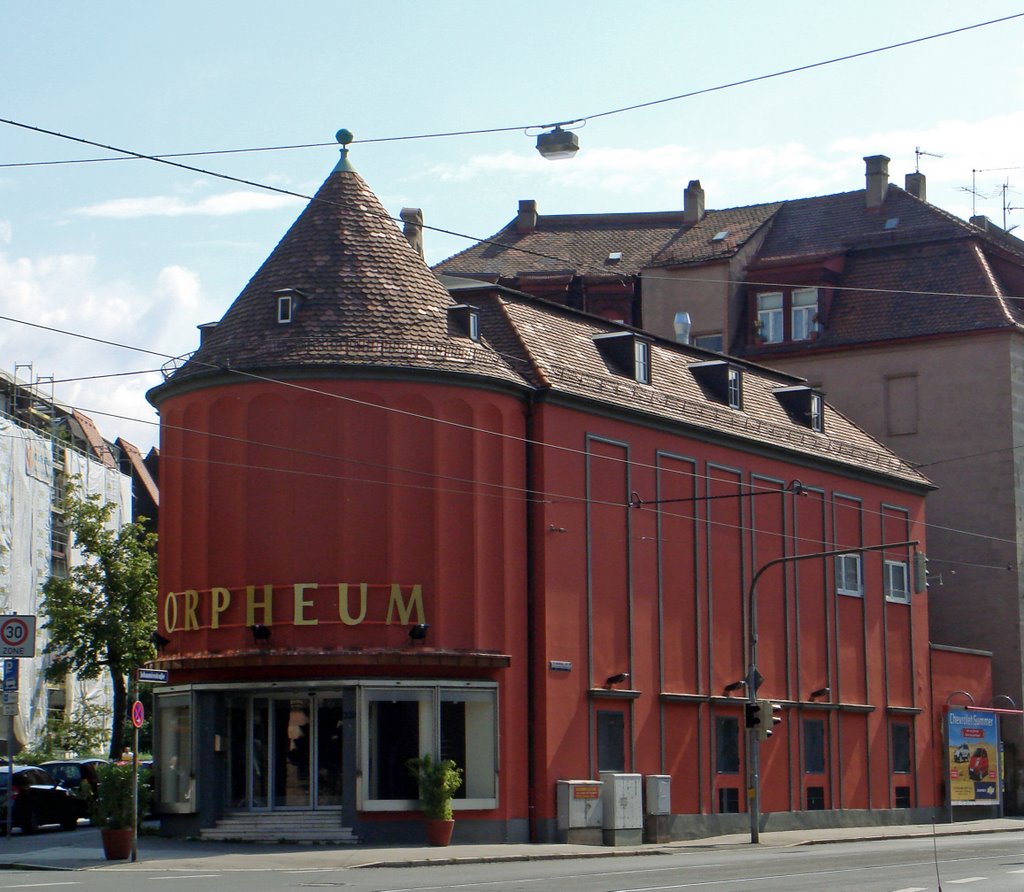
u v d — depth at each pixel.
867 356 54.91
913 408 54.12
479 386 33.88
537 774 33.94
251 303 34.47
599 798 34.66
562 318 39.22
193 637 33.56
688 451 40.03
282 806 32.62
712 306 56.59
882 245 56.06
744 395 44.56
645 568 37.94
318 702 32.69
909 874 24.02
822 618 44.88
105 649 49.00
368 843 31.70
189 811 32.97
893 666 47.88
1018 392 53.16
